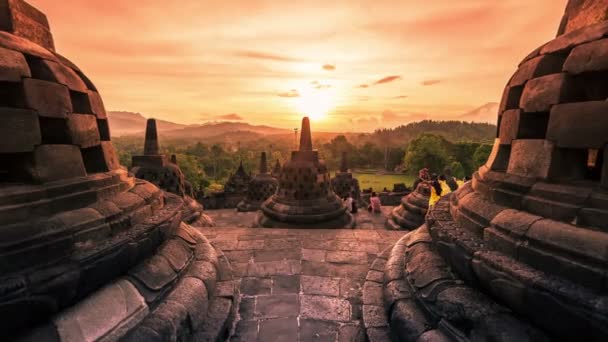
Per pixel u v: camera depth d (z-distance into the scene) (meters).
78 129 3.34
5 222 2.47
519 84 3.56
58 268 2.57
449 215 4.45
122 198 3.74
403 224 12.27
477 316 2.95
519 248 2.81
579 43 2.89
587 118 2.66
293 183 11.32
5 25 3.08
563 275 2.43
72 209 3.03
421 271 3.97
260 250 6.72
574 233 2.49
